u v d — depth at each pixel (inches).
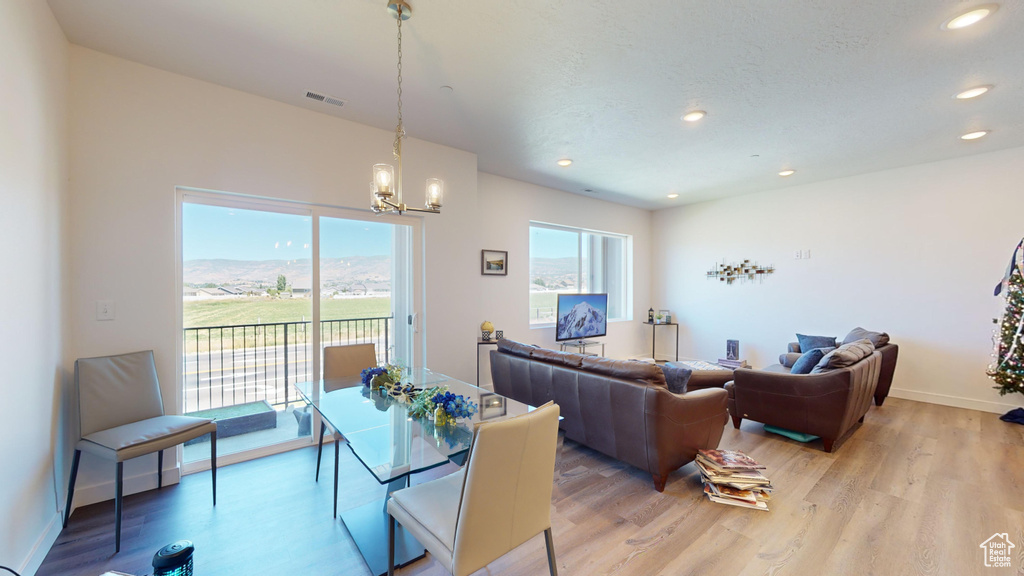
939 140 141.3
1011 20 75.1
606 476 106.8
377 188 75.0
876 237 182.7
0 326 59.6
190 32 83.4
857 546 77.0
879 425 143.0
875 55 88.4
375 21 79.0
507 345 137.8
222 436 112.6
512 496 53.7
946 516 86.5
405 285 146.3
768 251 220.7
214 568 70.6
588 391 107.8
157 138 98.0
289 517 86.3
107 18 79.1
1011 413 145.7
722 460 99.9
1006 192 151.7
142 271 96.3
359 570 71.0
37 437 71.8
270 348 119.3
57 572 69.1
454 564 50.3
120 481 76.1
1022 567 70.7
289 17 78.1
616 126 130.1
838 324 194.7
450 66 95.1
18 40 64.9
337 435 86.4
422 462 59.9
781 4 72.3
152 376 94.0
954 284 163.2
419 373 116.3
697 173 186.1
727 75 97.7
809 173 184.7
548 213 217.8
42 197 74.5
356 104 116.3
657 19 77.0
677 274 265.6
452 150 152.6
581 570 70.8
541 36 82.8
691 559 73.6
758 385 132.2
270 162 114.0
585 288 244.4
